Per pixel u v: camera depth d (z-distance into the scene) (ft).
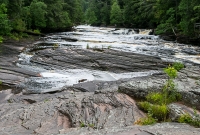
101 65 56.90
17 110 28.50
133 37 121.70
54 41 103.50
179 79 32.65
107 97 29.07
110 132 18.84
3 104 32.60
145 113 24.21
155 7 155.33
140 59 60.85
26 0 143.54
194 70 42.68
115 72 53.98
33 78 47.73
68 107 27.27
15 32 111.45
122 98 28.37
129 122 21.84
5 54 69.46
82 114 24.77
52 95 37.04
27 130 22.43
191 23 105.29
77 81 46.55
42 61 61.67
